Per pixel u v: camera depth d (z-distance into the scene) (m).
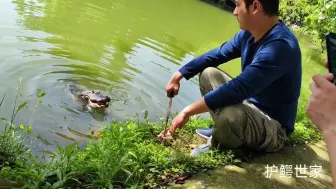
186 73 1.95
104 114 2.59
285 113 1.80
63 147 2.06
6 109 2.36
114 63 3.50
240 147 1.82
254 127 1.69
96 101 2.62
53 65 3.19
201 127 2.15
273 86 1.72
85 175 1.42
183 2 7.73
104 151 1.57
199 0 8.34
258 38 1.71
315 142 2.13
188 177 1.55
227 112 1.66
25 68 3.00
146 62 3.67
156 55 3.93
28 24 4.01
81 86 2.95
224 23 6.79
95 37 4.12
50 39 3.75
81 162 1.49
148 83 3.21
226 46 1.96
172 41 4.63
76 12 4.90
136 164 1.54
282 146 1.86
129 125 1.89
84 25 4.46
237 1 1.68
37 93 2.66
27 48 3.39
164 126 2.10
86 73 3.19
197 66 1.96
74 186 1.37
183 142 1.94
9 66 2.96
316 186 1.67
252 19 1.65
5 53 3.17
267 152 1.85
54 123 2.33
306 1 4.55
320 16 3.07
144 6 6.26
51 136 2.16
